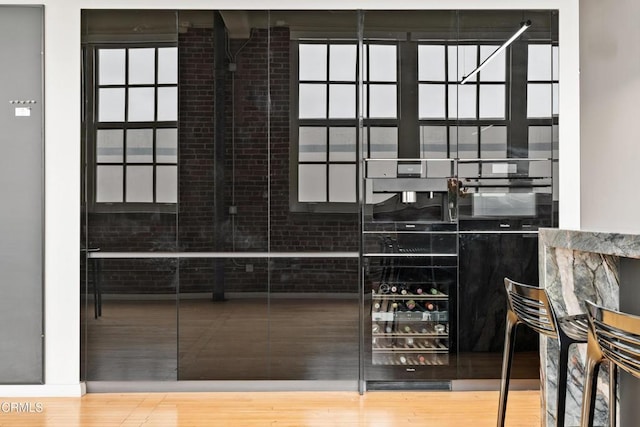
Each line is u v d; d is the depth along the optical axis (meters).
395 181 4.41
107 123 4.40
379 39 4.42
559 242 2.84
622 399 2.80
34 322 4.36
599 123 3.02
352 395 4.33
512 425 3.68
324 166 4.41
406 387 4.44
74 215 4.39
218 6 4.42
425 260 4.41
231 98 4.42
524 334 4.44
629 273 2.68
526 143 4.43
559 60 4.44
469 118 4.42
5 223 4.37
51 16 4.38
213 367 4.40
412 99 4.41
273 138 4.42
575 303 3.00
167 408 4.04
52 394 4.33
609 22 2.91
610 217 2.90
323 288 4.41
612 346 1.97
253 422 3.75
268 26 4.42
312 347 4.41
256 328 4.41
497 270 4.42
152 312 4.40
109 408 4.05
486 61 4.43
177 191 4.40
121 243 4.40
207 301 4.41
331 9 4.42
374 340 4.41
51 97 4.38
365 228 4.41
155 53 4.41
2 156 4.37
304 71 4.42
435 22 4.42
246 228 4.41
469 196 4.42
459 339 4.43
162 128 4.40
